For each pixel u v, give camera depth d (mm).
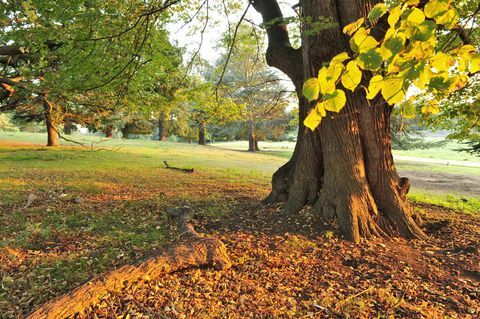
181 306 3506
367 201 5695
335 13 5293
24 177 11703
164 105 11805
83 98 12156
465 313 3477
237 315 3408
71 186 10320
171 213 6902
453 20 1146
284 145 54625
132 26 7438
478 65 1186
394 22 1195
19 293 3791
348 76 1241
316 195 6328
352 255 4836
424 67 1157
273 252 4887
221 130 45250
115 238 5586
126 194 9516
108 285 3639
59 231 5906
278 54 6840
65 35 6902
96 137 39562
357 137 5754
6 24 7469
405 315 3412
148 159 20969
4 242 5191
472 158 40812
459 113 7453
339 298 3736
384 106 5824
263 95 29062
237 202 8336
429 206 9305
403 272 4352
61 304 3270
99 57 7781
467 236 5738
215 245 4621
